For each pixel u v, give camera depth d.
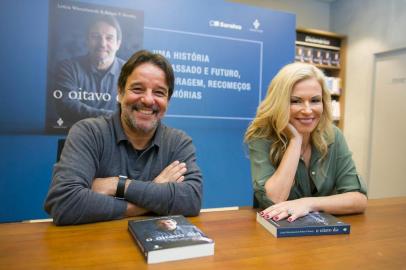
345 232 0.97
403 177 3.70
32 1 2.41
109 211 1.05
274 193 1.34
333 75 4.39
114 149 1.32
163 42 2.82
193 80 2.95
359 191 1.40
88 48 2.60
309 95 1.37
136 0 2.71
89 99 2.63
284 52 3.31
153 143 1.35
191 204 1.18
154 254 0.71
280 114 1.40
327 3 4.64
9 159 2.45
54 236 0.87
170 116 2.89
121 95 1.34
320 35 4.14
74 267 0.68
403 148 3.69
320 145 1.46
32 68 2.45
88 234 0.90
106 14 2.62
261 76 3.23
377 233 0.98
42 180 2.54
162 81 1.31
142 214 1.14
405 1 3.57
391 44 3.73
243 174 3.22
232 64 3.10
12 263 0.69
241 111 3.17
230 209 1.29
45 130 2.53
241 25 3.11
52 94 2.52
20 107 2.44
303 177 1.49
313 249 0.84
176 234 0.82
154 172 1.37
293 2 4.43
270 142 1.50
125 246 0.81
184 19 2.88
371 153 4.07
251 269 0.70
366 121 4.07
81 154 1.21
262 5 4.27
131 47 2.72
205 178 3.07
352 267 0.74
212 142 3.08
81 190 1.05
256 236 0.92
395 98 3.76
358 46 4.17
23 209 2.51
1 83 2.38
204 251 0.77
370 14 4.00
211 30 2.99
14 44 2.39
